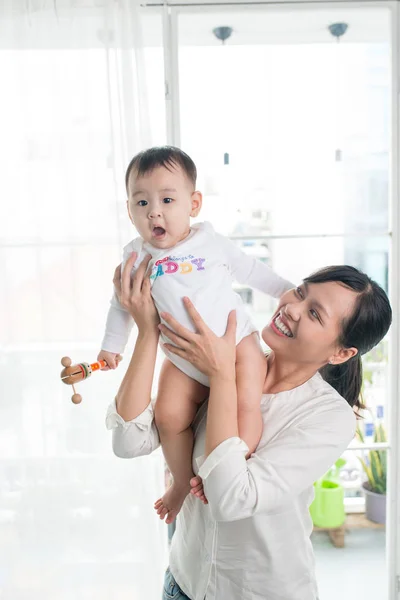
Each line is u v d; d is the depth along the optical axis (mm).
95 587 2186
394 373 2186
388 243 2199
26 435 2117
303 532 1224
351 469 2467
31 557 2170
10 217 2025
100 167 2000
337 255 2236
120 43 1931
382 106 2174
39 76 1961
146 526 2141
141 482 2127
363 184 2209
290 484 1101
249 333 1235
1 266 2043
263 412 1224
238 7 2027
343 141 2191
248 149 2186
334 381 1412
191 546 1277
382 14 2090
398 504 2252
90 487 2146
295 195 2209
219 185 2197
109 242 2037
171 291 1160
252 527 1163
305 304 1184
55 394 2100
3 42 1954
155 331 1196
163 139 2076
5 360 2086
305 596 1229
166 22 2027
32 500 2146
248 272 1315
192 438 1262
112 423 1239
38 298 2068
